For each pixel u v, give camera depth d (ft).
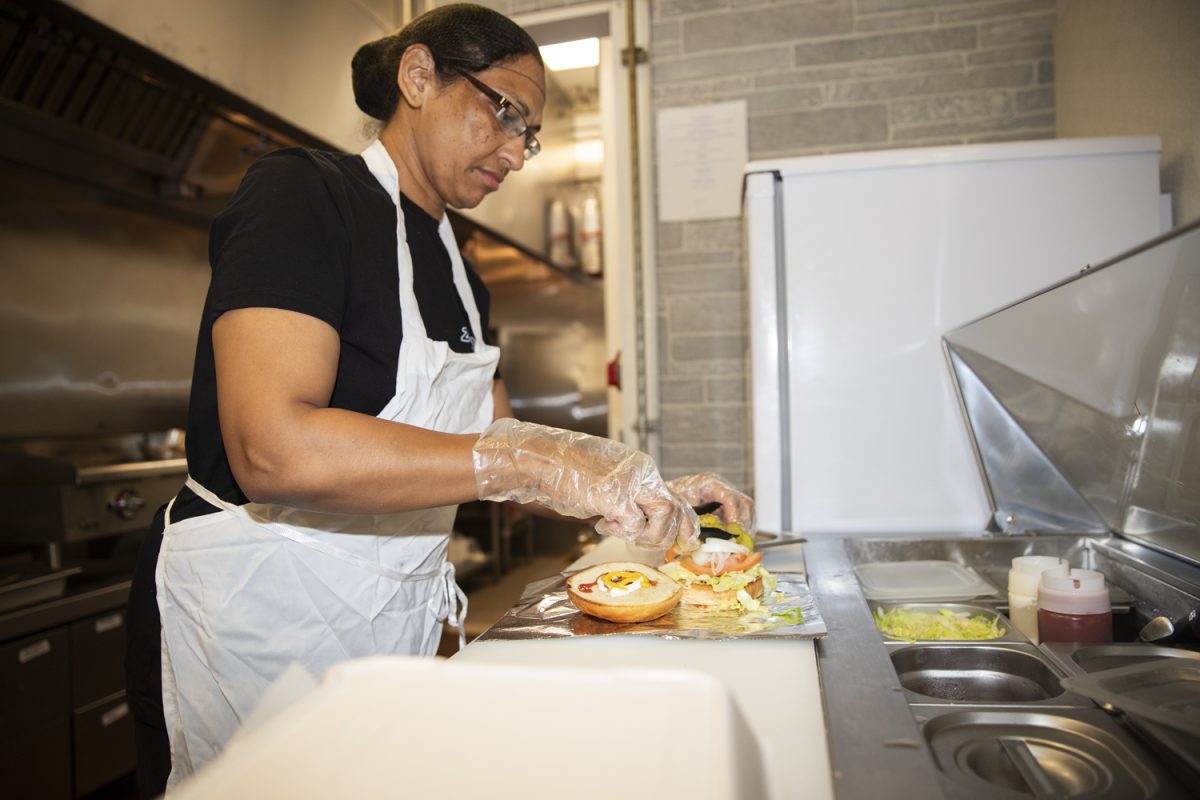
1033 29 6.62
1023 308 3.31
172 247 8.98
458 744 1.54
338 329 2.96
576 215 13.76
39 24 5.59
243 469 2.64
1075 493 4.37
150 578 3.31
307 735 1.59
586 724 1.59
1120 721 2.17
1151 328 2.67
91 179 7.34
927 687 2.89
